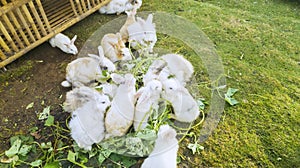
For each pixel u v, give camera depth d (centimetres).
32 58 228
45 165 159
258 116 184
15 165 162
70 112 181
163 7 286
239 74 212
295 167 159
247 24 263
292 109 187
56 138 174
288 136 173
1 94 203
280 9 285
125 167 158
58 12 248
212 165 161
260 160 162
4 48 212
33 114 189
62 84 201
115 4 266
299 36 248
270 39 245
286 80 207
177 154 165
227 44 240
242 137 173
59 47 230
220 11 282
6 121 186
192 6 288
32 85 208
